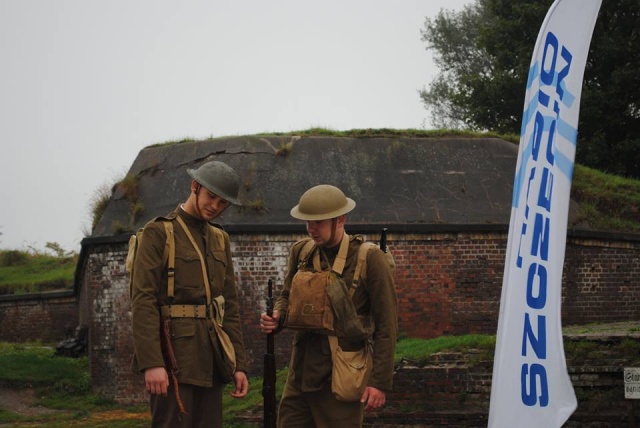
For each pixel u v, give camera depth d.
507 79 33.69
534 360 6.70
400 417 14.21
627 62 31.95
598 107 31.61
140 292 6.46
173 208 19.16
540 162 6.82
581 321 19.14
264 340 18.67
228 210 19.03
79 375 20.50
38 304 27.12
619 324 17.55
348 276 6.80
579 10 6.90
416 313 18.73
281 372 17.03
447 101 48.94
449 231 18.86
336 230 6.85
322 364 6.76
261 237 18.84
